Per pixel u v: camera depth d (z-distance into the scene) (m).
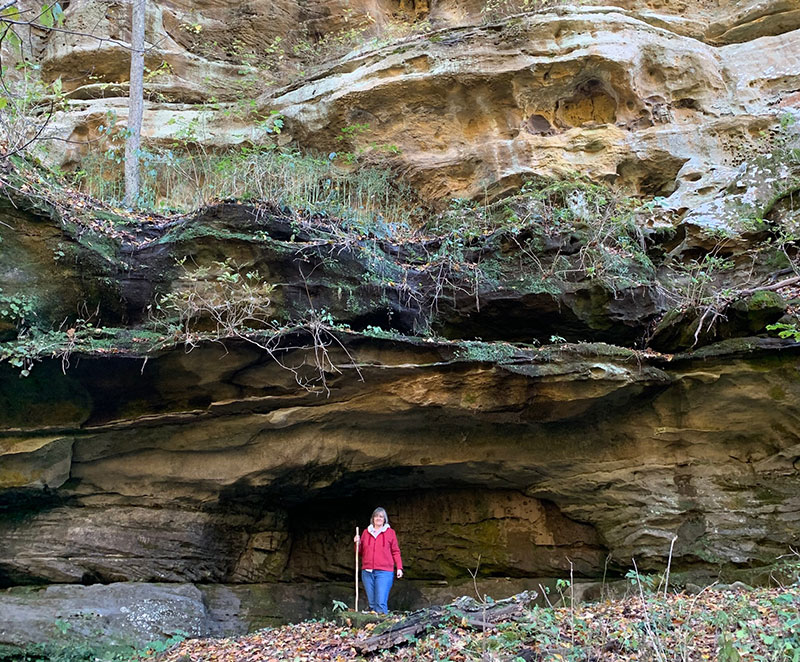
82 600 7.09
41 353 7.07
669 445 8.29
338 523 9.64
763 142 10.81
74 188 9.76
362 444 8.34
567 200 9.87
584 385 7.89
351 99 11.84
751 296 8.05
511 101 11.60
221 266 8.01
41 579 7.48
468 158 11.50
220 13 14.43
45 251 7.65
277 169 10.03
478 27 11.77
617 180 11.11
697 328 8.12
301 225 8.38
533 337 8.95
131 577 7.77
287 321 7.96
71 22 13.21
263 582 8.85
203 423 7.85
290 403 7.83
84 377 7.30
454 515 9.33
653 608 6.09
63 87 13.15
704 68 11.59
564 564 8.77
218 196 9.21
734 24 12.39
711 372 7.89
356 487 9.10
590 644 5.43
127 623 7.04
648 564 8.18
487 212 9.95
